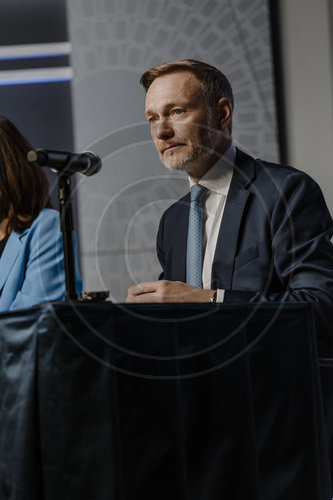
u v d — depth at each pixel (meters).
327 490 1.58
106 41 4.98
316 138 4.81
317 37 4.83
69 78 5.20
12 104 5.20
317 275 2.10
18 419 1.26
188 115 2.30
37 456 1.25
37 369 1.24
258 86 4.82
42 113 5.19
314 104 4.82
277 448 1.49
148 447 1.27
